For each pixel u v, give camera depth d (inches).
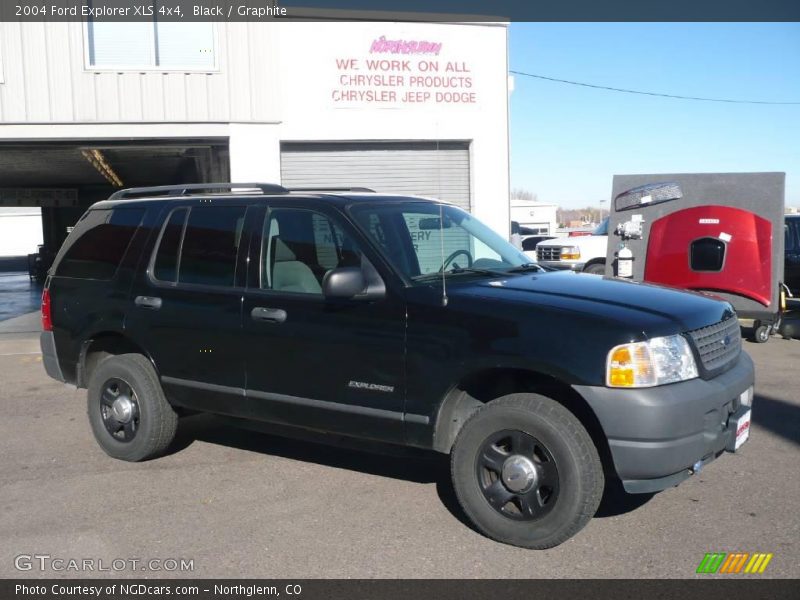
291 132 520.1
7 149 559.2
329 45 520.4
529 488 167.2
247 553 171.2
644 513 188.5
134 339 227.5
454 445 177.0
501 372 175.6
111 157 710.5
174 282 222.4
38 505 200.8
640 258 427.8
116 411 232.1
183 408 238.2
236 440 255.8
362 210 200.5
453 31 537.6
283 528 184.4
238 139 511.8
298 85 518.9
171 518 191.3
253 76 510.0
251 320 204.2
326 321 192.1
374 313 185.9
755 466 220.5
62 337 246.1
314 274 199.9
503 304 173.5
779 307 400.5
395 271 187.2
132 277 230.4
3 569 164.9
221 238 216.8
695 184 409.7
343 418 191.9
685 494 200.4
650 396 157.8
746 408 182.4
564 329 164.9
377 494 205.6
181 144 526.6
